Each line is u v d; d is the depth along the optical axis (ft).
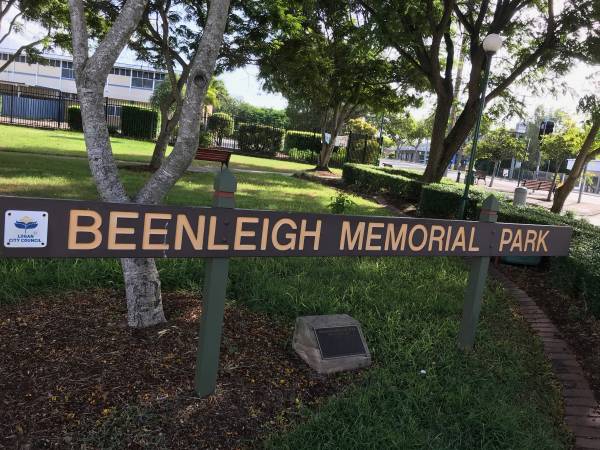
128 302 11.61
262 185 42.73
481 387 11.60
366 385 11.02
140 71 188.03
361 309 14.74
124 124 96.07
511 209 26.73
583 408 11.84
